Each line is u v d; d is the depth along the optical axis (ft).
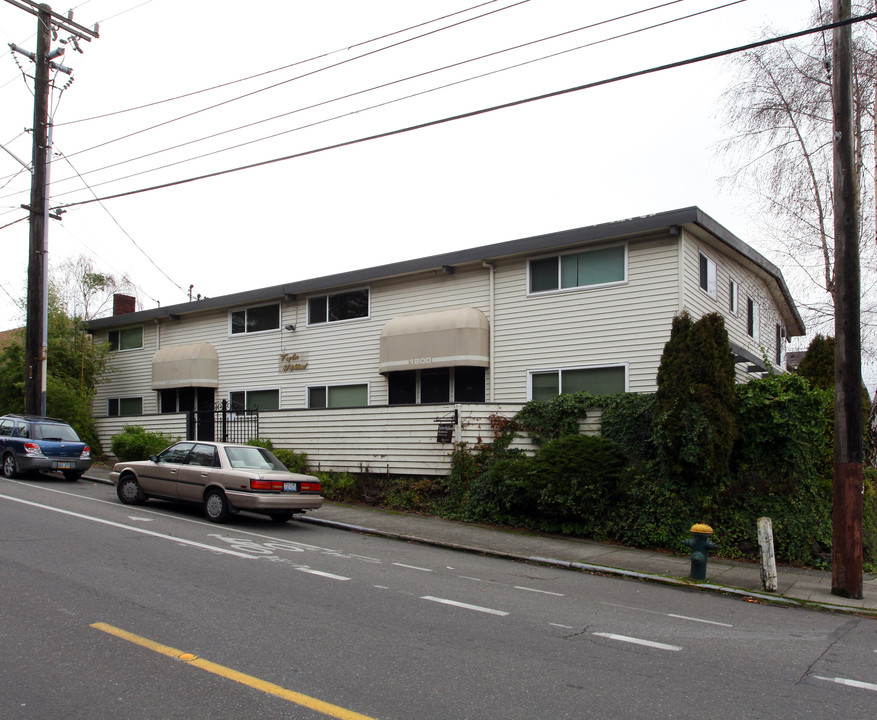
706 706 17.81
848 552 33.78
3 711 15.66
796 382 43.50
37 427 62.75
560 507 45.83
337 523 47.06
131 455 72.69
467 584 31.78
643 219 53.78
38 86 69.46
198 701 16.55
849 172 34.68
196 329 85.81
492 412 53.16
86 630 21.36
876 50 56.70
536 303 59.82
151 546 34.83
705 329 43.68
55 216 71.36
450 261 63.31
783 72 63.52
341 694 17.34
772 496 42.55
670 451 43.70
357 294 71.82
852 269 34.63
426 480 54.49
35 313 69.05
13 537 34.88
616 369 55.57
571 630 24.67
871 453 49.57
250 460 46.52
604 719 16.62
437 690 17.93
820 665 22.16
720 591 34.17
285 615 24.17
